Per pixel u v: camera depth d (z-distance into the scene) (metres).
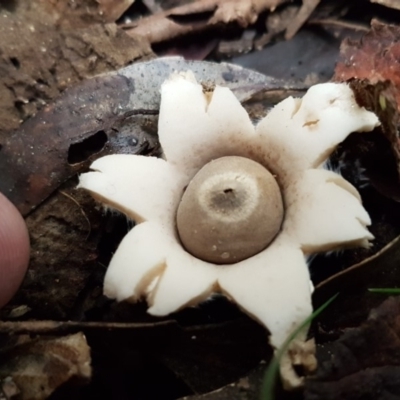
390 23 0.08
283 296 0.05
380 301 0.06
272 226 0.06
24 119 0.07
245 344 0.06
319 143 0.06
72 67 0.08
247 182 0.06
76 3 0.08
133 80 0.07
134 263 0.05
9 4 0.08
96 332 0.06
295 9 0.08
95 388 0.06
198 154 0.06
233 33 0.09
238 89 0.07
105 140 0.07
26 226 0.06
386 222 0.06
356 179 0.06
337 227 0.05
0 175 0.07
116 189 0.06
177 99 0.06
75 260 0.07
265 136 0.06
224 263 0.06
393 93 0.06
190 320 0.06
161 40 0.08
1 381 0.06
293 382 0.05
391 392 0.05
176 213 0.06
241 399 0.05
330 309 0.06
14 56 0.07
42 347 0.06
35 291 0.07
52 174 0.07
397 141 0.06
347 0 0.08
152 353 0.06
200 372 0.06
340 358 0.05
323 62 0.08
